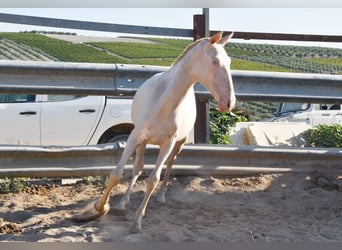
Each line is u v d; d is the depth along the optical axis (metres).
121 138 9.66
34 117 9.41
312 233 5.90
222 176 7.57
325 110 16.33
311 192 7.28
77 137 9.50
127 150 5.71
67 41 33.38
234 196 7.06
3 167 6.77
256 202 6.92
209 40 5.48
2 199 6.58
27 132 9.38
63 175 6.97
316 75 7.74
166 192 7.02
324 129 13.48
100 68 7.07
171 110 5.68
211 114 13.55
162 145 5.84
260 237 5.68
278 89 7.68
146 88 6.12
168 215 6.27
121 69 7.14
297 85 7.73
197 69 5.51
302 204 6.89
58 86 6.99
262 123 14.17
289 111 16.75
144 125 5.70
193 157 7.45
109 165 7.17
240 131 13.93
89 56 29.34
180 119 5.80
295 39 8.19
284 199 7.05
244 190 7.25
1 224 5.71
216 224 6.05
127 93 7.20
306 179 7.66
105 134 9.62
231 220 6.22
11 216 6.02
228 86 5.32
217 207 6.66
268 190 7.32
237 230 5.84
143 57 29.50
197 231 5.76
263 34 8.07
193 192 7.07
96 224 5.81
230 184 7.41
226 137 13.31
